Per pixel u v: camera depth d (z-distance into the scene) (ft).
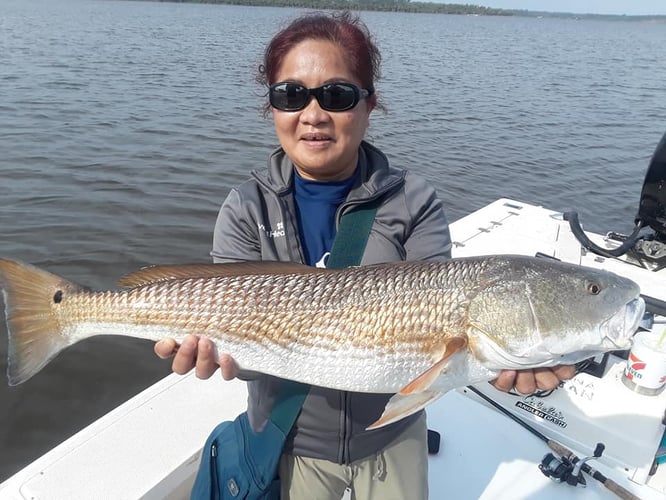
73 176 9.57
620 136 15.42
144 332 2.46
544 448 3.13
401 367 2.33
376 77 2.58
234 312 2.39
